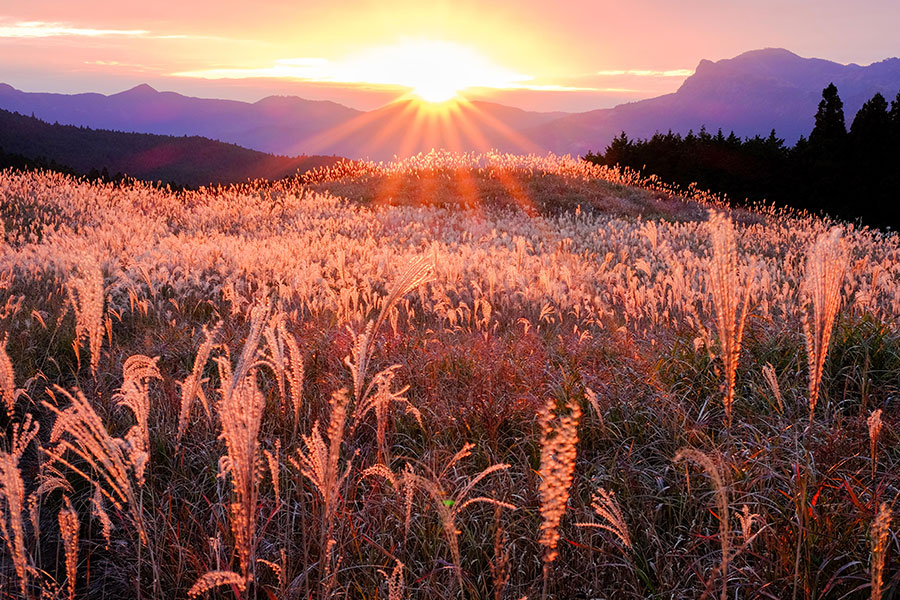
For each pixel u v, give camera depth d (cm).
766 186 4753
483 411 430
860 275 986
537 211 2869
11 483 220
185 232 2117
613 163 5556
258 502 331
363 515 325
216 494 355
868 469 344
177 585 284
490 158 3600
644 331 648
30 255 1173
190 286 917
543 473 170
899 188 4147
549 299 817
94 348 327
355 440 414
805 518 279
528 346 602
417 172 3581
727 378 274
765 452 350
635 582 280
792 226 2577
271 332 274
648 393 450
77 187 2736
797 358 483
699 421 396
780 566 275
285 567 261
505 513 329
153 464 399
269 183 3725
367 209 2905
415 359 562
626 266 1266
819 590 267
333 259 1178
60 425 222
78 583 317
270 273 1060
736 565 286
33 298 879
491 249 1505
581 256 1400
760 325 568
